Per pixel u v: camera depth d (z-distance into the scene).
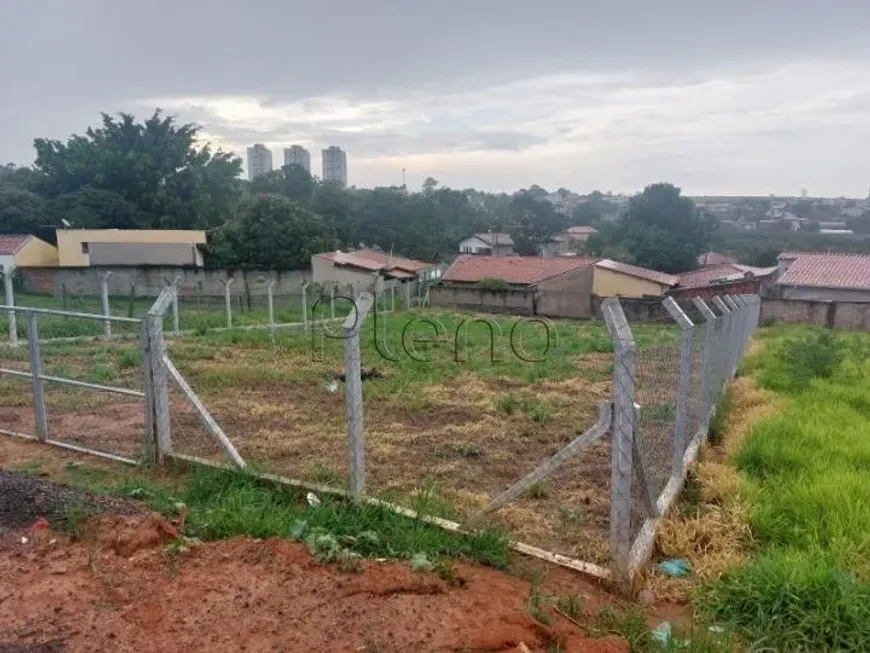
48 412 8.14
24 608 3.25
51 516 4.29
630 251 50.00
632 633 3.37
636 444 4.25
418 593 3.54
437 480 6.08
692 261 49.72
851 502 4.91
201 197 43.09
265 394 9.63
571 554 4.52
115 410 8.31
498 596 3.64
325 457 6.66
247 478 5.37
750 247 63.97
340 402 9.19
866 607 3.51
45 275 34.06
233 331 16.92
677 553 4.55
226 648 2.94
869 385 9.92
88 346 13.45
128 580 3.54
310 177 71.31
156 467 6.00
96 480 5.74
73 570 3.65
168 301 6.06
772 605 3.65
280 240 38.44
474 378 11.23
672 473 5.85
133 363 11.56
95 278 34.41
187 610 3.24
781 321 27.83
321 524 4.47
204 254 38.75
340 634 3.07
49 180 42.91
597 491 5.88
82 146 42.84
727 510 5.09
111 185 42.62
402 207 58.41
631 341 3.96
